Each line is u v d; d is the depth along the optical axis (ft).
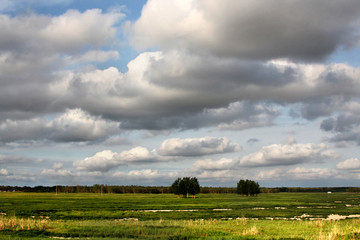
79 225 133.69
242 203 339.57
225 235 108.17
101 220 166.50
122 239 97.86
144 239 99.40
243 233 110.52
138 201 384.06
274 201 390.42
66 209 247.29
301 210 245.04
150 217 181.78
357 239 97.91
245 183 618.44
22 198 472.85
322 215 206.49
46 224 131.95
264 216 193.06
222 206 289.94
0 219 139.85
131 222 149.79
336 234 103.50
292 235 107.45
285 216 194.18
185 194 542.57
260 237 102.01
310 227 130.52
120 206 284.20
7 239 94.79
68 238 101.30
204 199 451.94
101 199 446.60
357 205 321.32
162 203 337.72
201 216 188.85
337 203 357.41
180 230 118.01
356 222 151.84
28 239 94.84
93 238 99.25
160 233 112.06
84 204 317.22
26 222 135.64
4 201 367.45
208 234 109.81
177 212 219.00
